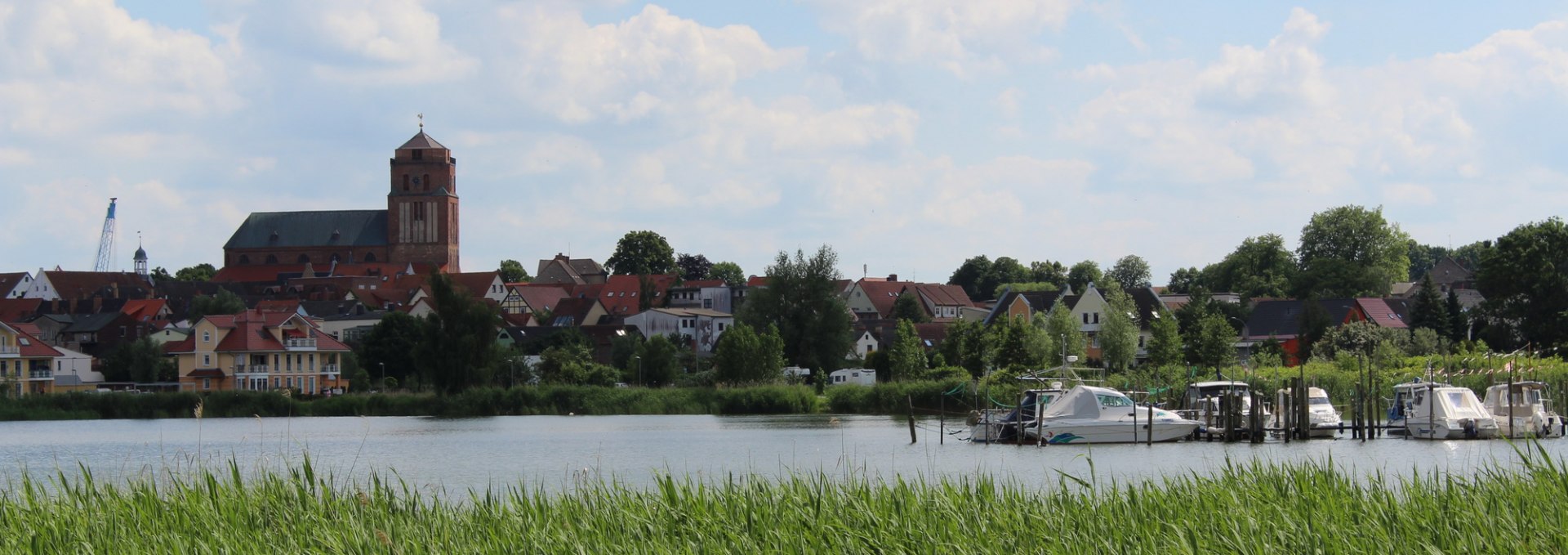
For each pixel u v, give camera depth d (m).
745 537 26.91
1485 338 143.75
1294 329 183.38
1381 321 177.12
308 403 132.75
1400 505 28.00
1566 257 143.00
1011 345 126.44
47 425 118.19
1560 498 27.41
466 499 46.59
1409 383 92.38
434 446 85.44
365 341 177.50
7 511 30.25
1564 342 136.00
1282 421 83.81
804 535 27.09
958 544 26.39
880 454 72.94
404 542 26.73
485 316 142.62
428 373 141.88
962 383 120.19
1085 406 77.88
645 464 68.06
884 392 126.88
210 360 167.38
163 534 27.94
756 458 71.94
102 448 86.06
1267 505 29.02
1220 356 130.50
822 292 171.62
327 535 27.19
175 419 127.00
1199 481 32.78
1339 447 72.31
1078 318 173.50
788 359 171.62
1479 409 78.69
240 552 26.64
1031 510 29.00
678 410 132.88
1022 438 78.25
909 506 29.61
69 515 29.36
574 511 29.95
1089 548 25.92
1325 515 27.44
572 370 157.50
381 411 133.25
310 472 31.61
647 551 26.30
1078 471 57.78
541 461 71.88
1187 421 78.31
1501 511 26.61
